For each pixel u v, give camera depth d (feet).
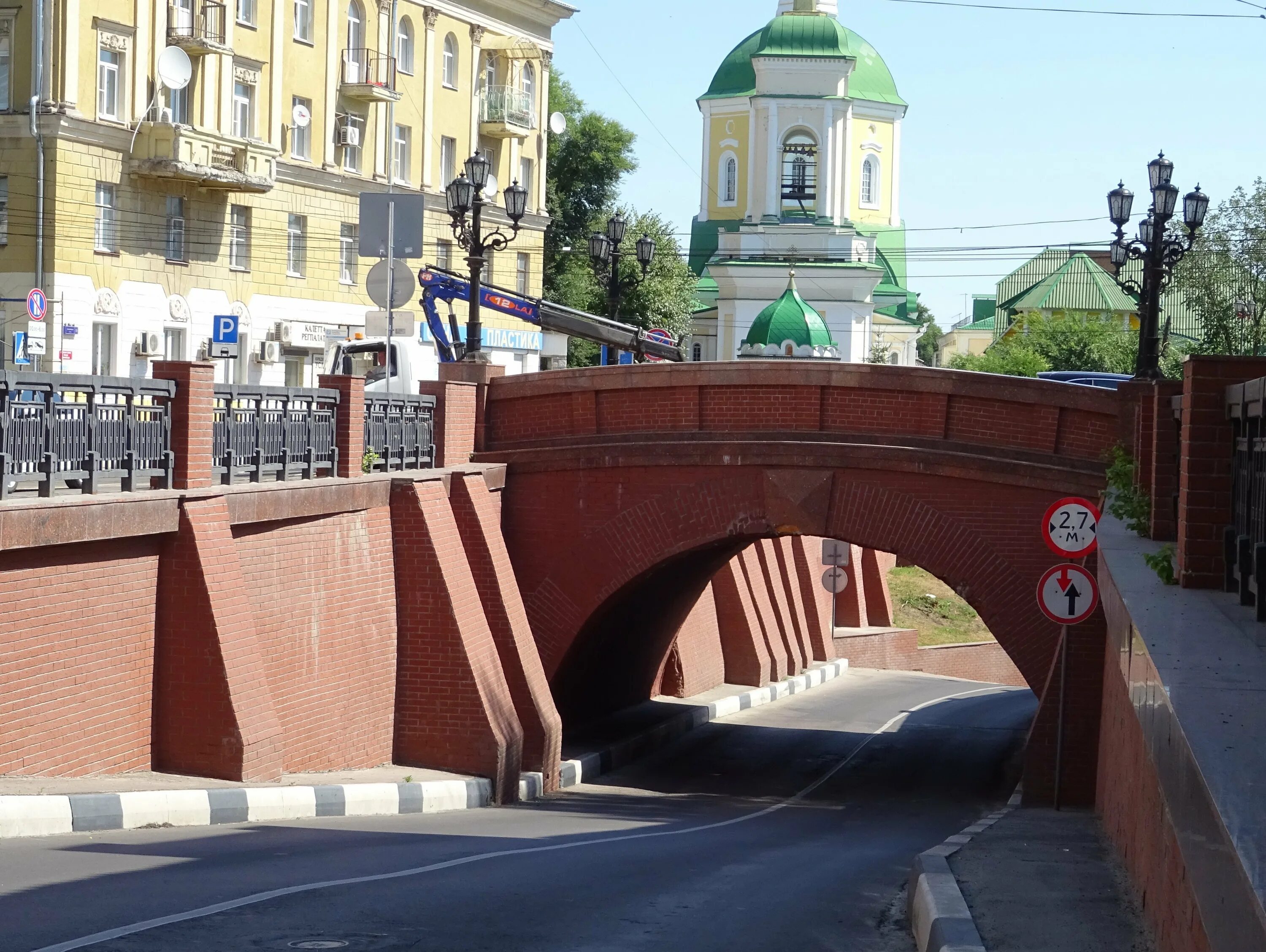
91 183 125.70
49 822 40.50
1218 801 16.61
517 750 71.46
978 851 42.52
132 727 49.39
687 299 239.09
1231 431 38.42
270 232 146.72
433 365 171.63
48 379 43.60
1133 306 296.10
